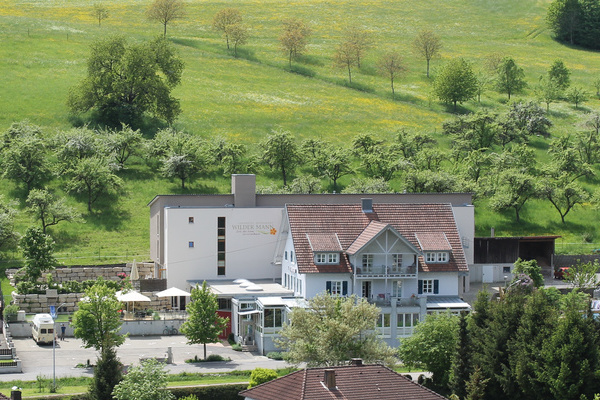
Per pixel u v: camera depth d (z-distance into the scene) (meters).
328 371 145.62
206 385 177.88
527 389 179.38
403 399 145.38
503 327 188.62
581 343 177.12
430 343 194.88
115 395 164.00
